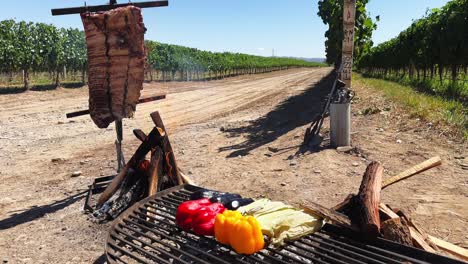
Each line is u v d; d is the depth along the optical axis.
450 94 16.58
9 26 26.95
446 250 3.49
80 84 33.16
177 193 4.27
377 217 3.05
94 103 5.62
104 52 5.42
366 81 27.73
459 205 5.01
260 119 13.69
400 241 3.14
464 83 18.67
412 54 24.72
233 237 2.75
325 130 10.30
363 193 3.44
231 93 26.27
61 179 7.11
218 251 2.88
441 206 5.01
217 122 13.55
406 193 5.54
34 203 5.92
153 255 2.91
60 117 15.08
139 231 3.37
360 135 9.40
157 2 5.55
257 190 6.02
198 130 12.05
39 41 27.59
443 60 18.80
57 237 4.69
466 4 16.61
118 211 5.07
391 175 6.35
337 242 2.93
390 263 2.64
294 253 2.79
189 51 48.78
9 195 6.32
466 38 16.67
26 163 8.30
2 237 4.74
